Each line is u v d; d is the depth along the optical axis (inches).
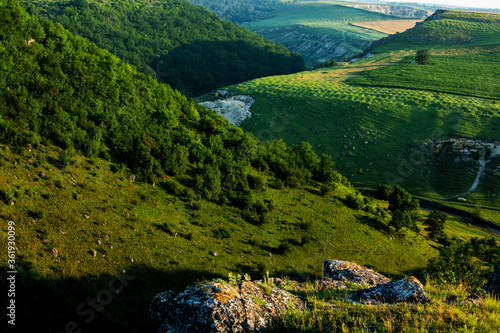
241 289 464.8
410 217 1913.1
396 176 3553.2
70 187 992.2
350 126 4468.5
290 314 431.8
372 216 1800.0
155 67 7696.9
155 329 468.1
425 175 3585.1
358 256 1374.3
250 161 1723.7
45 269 704.4
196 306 417.4
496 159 3531.0
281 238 1310.3
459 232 2365.9
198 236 1107.3
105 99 1328.7
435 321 371.6
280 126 4694.9
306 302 488.7
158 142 1370.6
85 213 941.2
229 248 1116.5
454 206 2992.1
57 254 762.2
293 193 1689.2
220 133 1707.7
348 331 373.7
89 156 1147.9
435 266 1098.7
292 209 1551.4
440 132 4089.6
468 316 371.6
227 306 410.3
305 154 2054.6
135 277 807.1
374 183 3447.3
